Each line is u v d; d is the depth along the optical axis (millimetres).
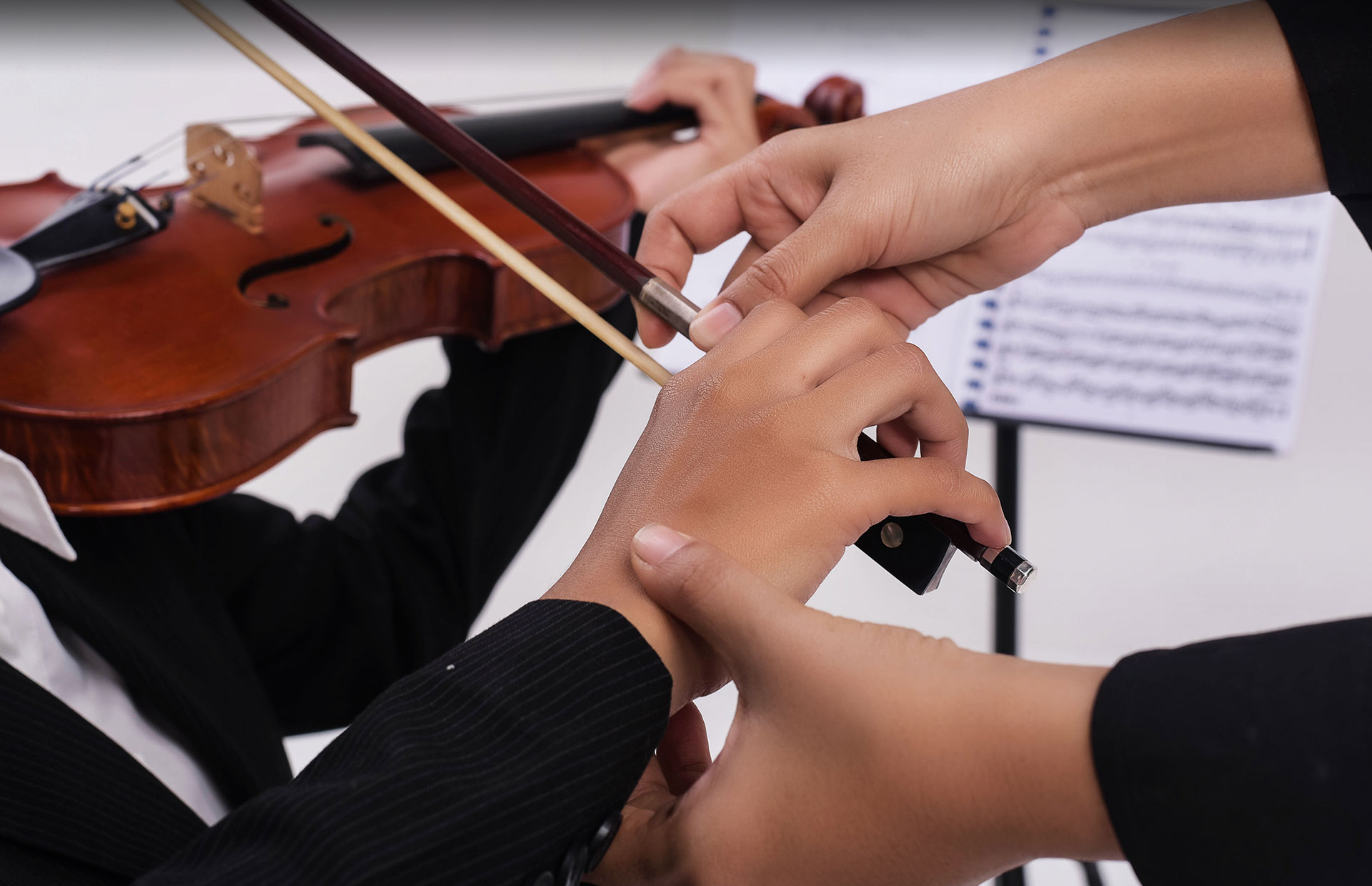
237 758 948
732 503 788
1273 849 587
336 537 1063
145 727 934
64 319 1028
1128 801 617
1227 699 605
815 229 920
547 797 717
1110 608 1581
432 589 1073
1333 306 1643
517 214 1156
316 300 1076
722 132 1260
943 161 923
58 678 906
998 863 704
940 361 1381
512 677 746
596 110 1251
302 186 1163
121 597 959
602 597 790
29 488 904
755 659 726
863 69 1386
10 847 807
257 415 1024
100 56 1627
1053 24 1349
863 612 1561
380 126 1196
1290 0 921
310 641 1057
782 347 846
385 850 666
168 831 883
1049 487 1658
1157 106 925
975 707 673
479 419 1103
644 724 756
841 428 811
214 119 1631
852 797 708
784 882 749
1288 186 936
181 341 1029
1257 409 1375
